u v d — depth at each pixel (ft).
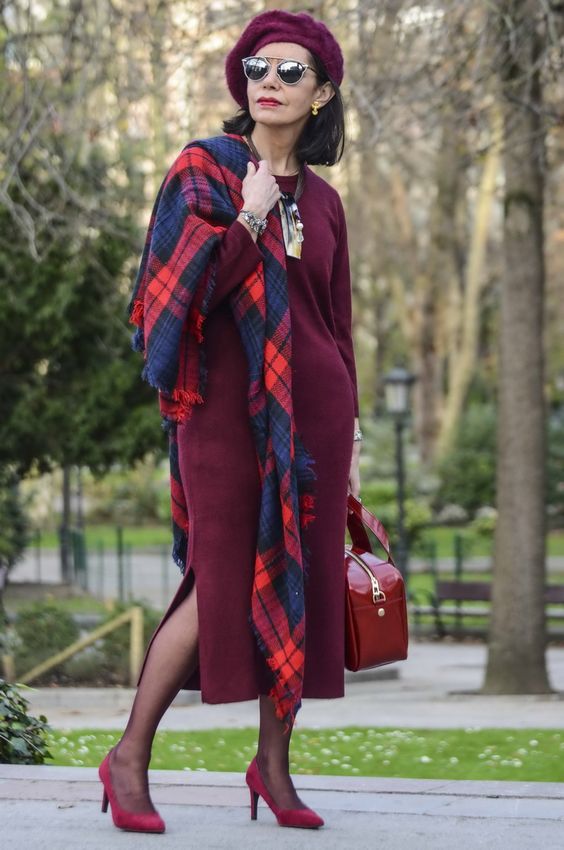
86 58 51.31
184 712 51.96
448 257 167.32
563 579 119.44
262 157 16.14
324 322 16.21
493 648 61.82
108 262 73.10
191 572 15.43
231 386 15.29
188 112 58.44
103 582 114.93
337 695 15.74
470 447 167.84
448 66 56.29
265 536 14.99
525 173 60.59
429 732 42.55
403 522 98.17
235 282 15.05
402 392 99.19
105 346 77.00
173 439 15.92
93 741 37.11
